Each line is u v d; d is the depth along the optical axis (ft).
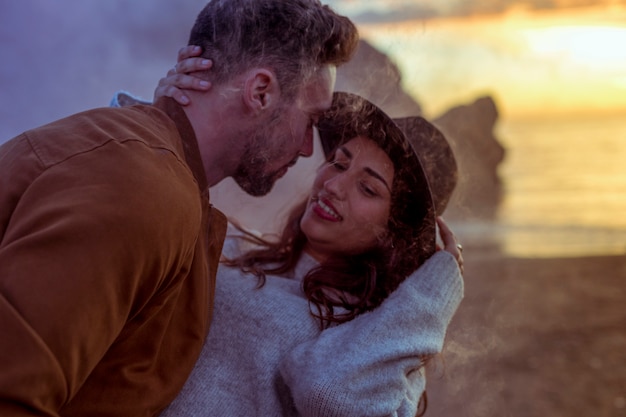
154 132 3.86
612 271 23.81
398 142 4.90
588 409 12.26
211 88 4.27
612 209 43.62
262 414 4.48
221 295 4.75
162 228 3.41
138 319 3.66
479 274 21.04
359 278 4.94
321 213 5.03
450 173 5.60
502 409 10.36
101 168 3.43
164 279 3.63
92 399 3.67
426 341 4.59
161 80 4.38
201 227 4.14
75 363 3.10
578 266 24.47
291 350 4.57
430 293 4.80
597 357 15.01
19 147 3.68
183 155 4.11
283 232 5.42
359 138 5.00
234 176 4.48
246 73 4.26
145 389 3.84
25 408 2.93
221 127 4.29
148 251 3.36
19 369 2.89
